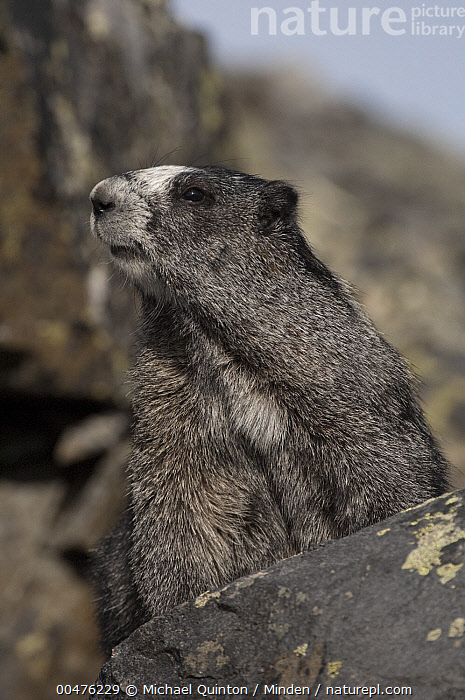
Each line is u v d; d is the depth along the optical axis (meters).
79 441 16.48
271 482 9.38
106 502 16.12
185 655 6.94
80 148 16.77
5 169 15.59
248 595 6.99
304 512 9.27
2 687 15.27
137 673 7.04
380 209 31.39
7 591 15.86
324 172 34.19
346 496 9.07
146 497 9.27
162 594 9.13
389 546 6.94
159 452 9.38
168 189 10.22
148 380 9.70
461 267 28.12
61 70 16.86
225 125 22.08
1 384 15.63
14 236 15.54
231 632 6.90
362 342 9.66
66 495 16.55
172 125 19.44
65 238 15.89
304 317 9.75
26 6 16.38
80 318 15.84
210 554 9.12
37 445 16.69
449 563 6.67
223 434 9.37
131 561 9.38
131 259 10.18
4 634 15.62
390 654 6.28
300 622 6.69
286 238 10.20
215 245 10.09
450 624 6.32
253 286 9.97
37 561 16.06
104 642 10.66
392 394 9.50
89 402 16.19
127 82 18.36
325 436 9.14
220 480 9.29
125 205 10.13
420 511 7.19
